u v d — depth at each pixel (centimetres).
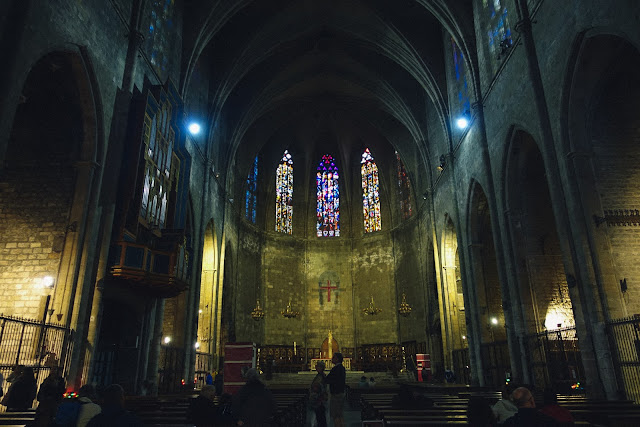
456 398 1294
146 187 1658
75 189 1454
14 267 1386
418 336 3675
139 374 1739
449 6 2378
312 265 4378
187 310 2484
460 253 2588
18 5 1100
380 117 4016
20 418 795
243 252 3884
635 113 1662
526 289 1883
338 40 3303
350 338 4147
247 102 3434
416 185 3775
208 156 2823
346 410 1964
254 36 2905
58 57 1357
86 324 1377
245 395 648
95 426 416
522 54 1745
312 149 4588
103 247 1446
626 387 1241
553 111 1546
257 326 3919
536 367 1791
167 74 2150
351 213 4531
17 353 1225
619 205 1562
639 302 1440
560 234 1476
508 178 1978
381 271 4200
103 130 1509
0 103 1013
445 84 2900
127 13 1691
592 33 1338
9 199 1452
